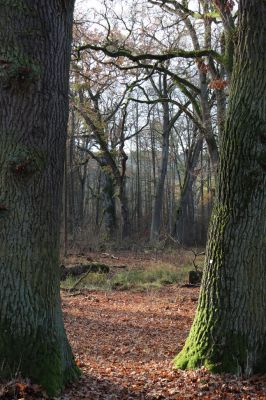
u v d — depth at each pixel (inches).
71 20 207.5
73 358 218.4
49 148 195.5
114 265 834.2
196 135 1425.9
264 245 229.0
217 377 222.1
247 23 230.1
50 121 195.5
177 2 693.3
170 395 209.2
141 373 247.3
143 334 385.7
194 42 743.1
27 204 190.2
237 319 227.5
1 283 187.5
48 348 192.7
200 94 773.3
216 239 236.2
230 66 557.0
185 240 1683.1
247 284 227.6
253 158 227.3
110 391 210.4
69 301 536.7
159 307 511.5
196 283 680.4
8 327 186.4
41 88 192.1
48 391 185.2
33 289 191.2
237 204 230.1
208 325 235.0
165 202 2308.1
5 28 187.6
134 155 2426.2
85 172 1828.2
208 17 627.8
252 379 217.9
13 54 187.3
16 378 182.1
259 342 226.7
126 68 659.4
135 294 606.9
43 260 194.2
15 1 187.5
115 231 1392.7
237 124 231.9
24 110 189.5
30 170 189.3
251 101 229.0
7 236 188.1
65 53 202.4
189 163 1462.8
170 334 385.7
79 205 1934.1
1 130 189.2
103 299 558.9
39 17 190.9
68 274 687.1
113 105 1257.4
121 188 1323.8
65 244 858.1
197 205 2219.5
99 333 387.5
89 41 665.0
